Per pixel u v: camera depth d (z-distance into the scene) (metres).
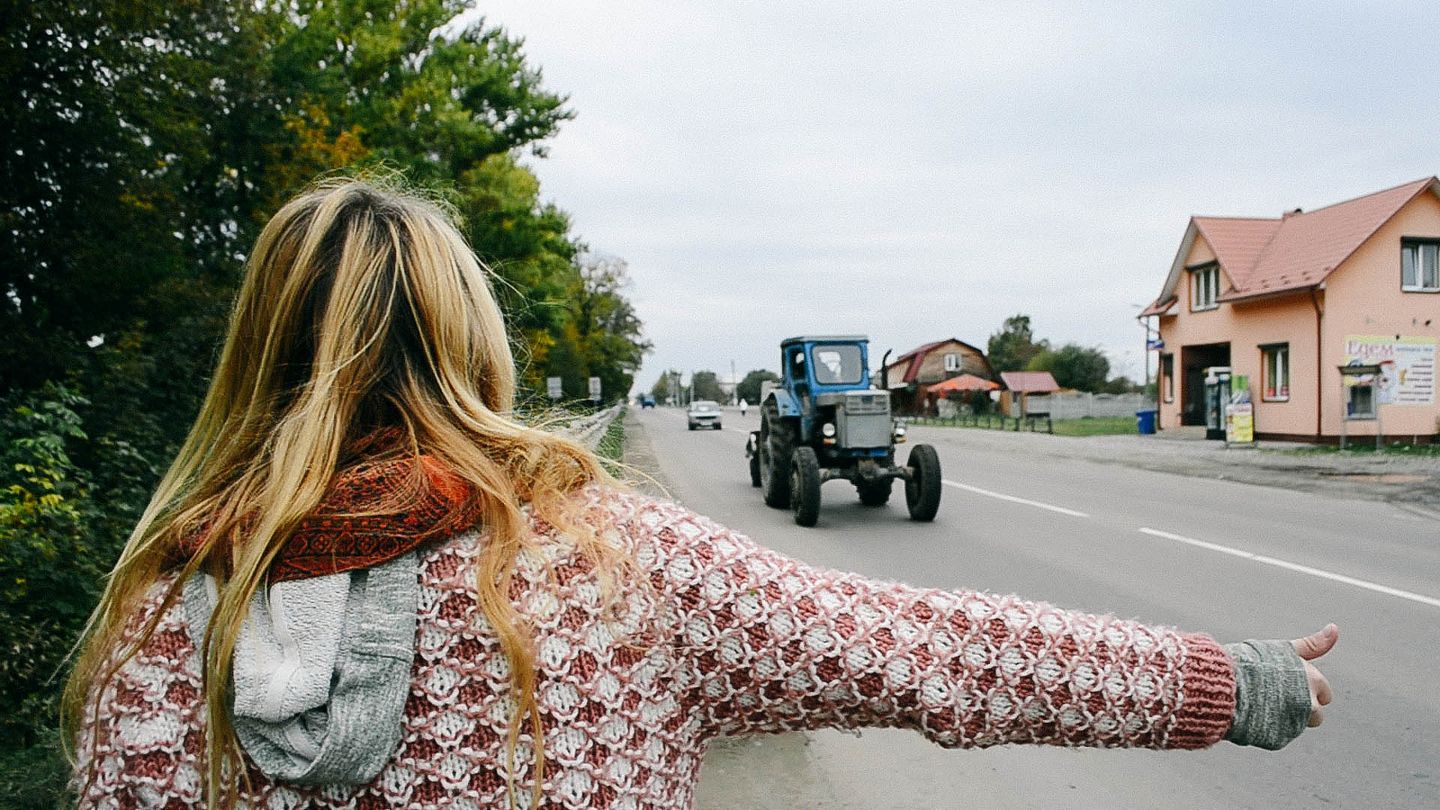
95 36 9.39
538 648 0.83
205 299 11.14
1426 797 3.71
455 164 23.88
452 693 0.82
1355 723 4.48
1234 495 13.50
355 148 17.08
